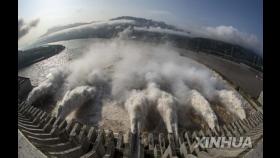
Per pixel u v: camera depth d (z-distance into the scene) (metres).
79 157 24.33
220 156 24.39
